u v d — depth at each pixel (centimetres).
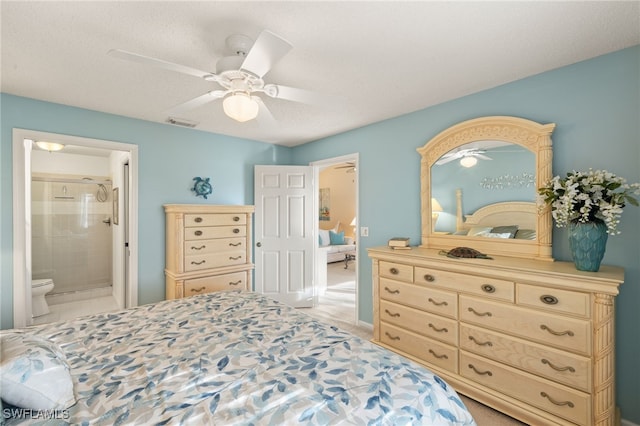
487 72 212
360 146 351
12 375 95
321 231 739
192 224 317
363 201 348
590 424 159
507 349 189
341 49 179
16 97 252
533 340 179
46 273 461
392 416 98
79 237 489
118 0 136
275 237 411
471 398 209
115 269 451
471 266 204
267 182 409
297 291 416
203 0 136
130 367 126
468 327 208
